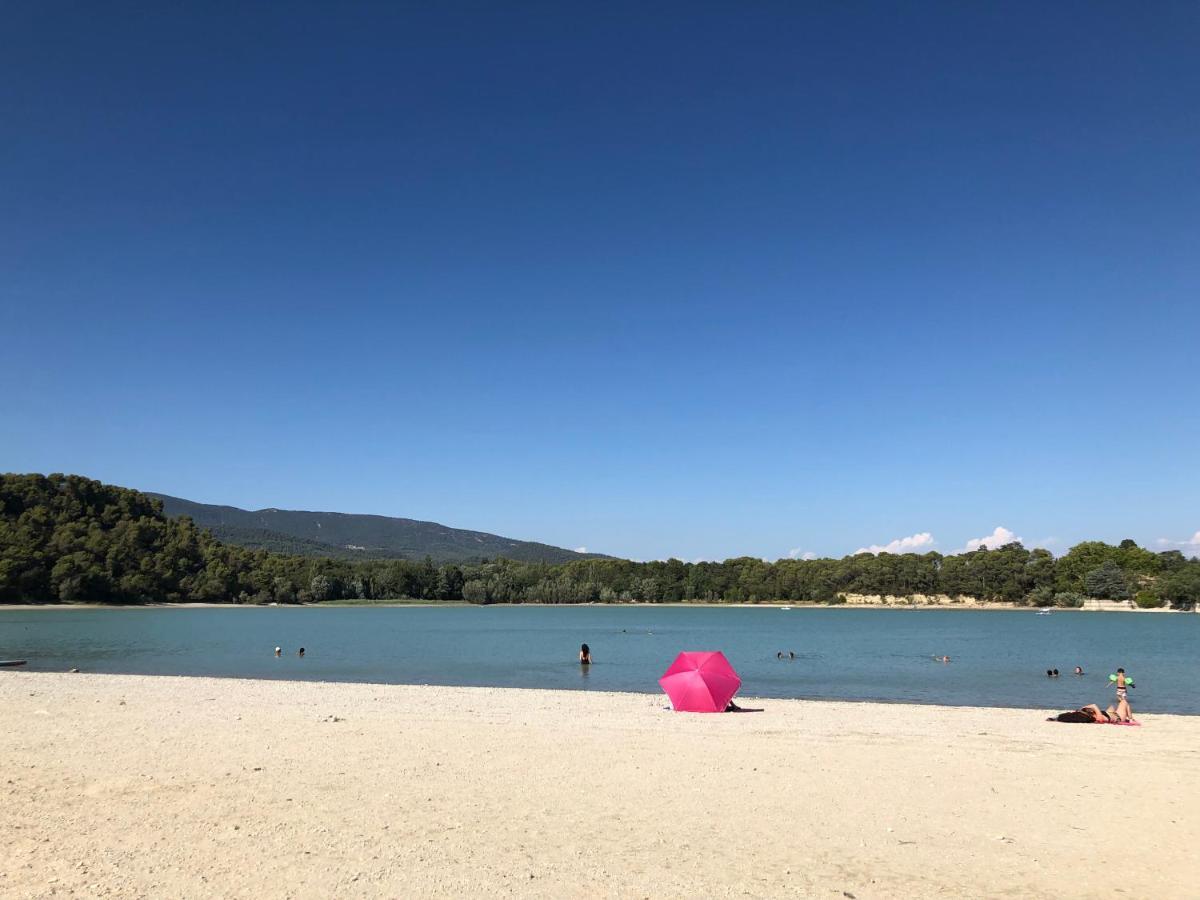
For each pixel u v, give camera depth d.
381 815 12.30
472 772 15.49
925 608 178.88
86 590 150.38
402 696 29.83
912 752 17.92
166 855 10.32
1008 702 33.12
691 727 22.02
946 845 11.04
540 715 24.33
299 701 27.61
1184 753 18.08
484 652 63.00
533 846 10.84
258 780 14.69
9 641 69.69
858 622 133.50
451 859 10.25
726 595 199.88
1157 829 11.84
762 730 21.56
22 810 12.52
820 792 14.02
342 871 9.76
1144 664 52.44
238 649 63.72
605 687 38.59
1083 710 24.50
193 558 179.00
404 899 8.89
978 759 17.12
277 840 10.98
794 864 10.23
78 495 172.62
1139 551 169.12
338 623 121.06
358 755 17.14
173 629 94.69
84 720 22.25
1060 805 13.22
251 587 183.50
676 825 11.91
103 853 10.39
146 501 190.38
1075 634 93.81
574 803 13.16
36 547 149.88
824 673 46.19
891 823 12.11
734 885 9.45
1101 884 9.58
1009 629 106.38
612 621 139.38
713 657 26.72
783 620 143.25
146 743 18.55
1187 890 9.38
